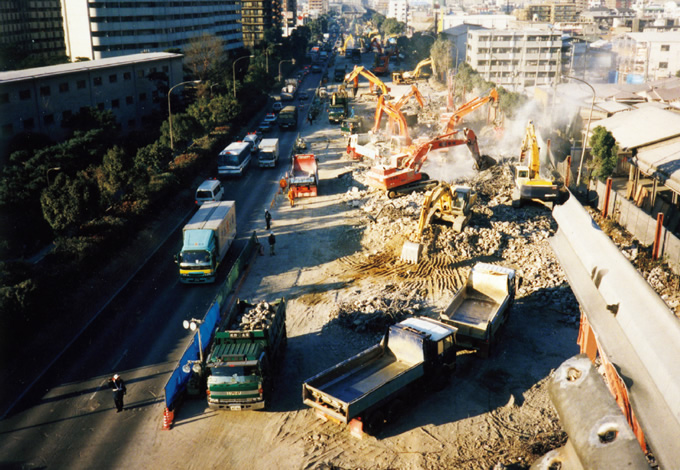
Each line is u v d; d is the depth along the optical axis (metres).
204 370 24.53
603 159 50.47
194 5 152.50
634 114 59.38
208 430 21.94
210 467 19.94
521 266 36.00
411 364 23.23
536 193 43.50
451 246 38.28
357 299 31.86
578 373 10.19
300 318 30.52
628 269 16.55
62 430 21.97
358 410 20.19
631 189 49.53
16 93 58.47
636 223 39.09
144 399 23.95
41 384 25.00
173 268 37.81
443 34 169.38
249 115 96.69
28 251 38.34
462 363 25.95
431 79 139.62
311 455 20.36
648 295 14.83
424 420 22.11
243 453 20.59
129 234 40.34
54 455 20.59
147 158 51.50
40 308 27.80
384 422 21.83
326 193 53.66
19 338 26.77
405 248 37.28
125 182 42.66
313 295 33.19
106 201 41.84
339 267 37.31
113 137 62.91
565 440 20.48
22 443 21.22
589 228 20.70
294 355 27.00
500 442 20.69
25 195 40.59
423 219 38.38
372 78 78.19
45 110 62.88
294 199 52.03
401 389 21.78
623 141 52.81
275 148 63.75
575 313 29.88
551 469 10.31
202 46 115.50
